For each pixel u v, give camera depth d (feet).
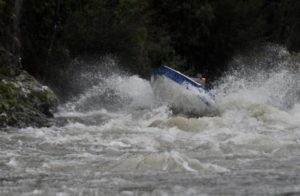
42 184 62.34
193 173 68.49
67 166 73.46
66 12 193.47
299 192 57.21
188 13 274.57
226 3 289.12
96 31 201.57
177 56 253.65
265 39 316.19
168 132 109.29
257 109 137.90
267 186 60.13
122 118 139.74
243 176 65.98
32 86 132.87
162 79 161.58
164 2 271.69
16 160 77.25
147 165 73.46
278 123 124.88
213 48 288.10
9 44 147.74
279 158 79.00
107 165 74.18
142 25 221.25
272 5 345.51
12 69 135.54
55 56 183.73
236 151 85.30
